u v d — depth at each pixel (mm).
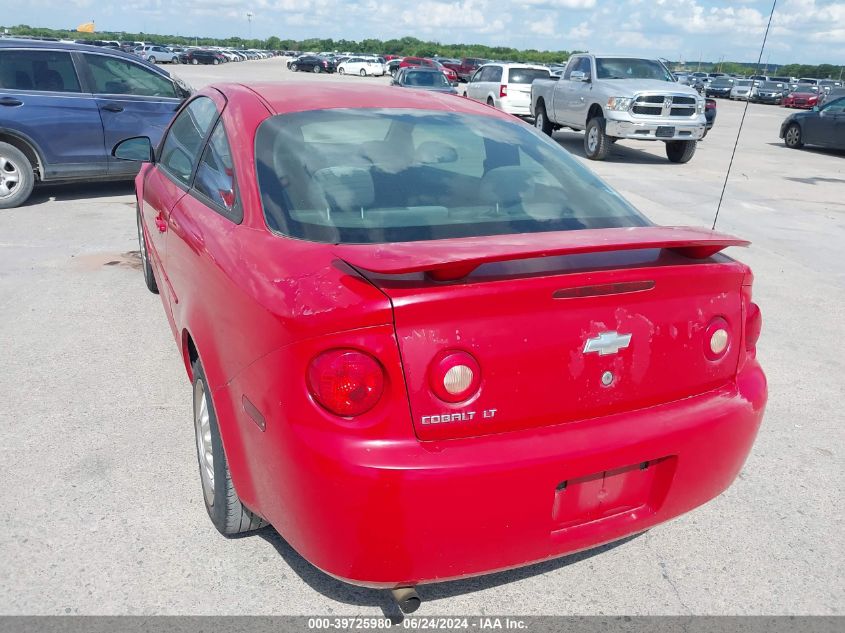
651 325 2232
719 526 3076
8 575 2557
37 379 4062
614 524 2291
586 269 2146
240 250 2455
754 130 24359
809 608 2607
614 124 14102
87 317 5016
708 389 2414
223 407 2408
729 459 2439
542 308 2064
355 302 1941
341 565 2025
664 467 2324
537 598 2598
